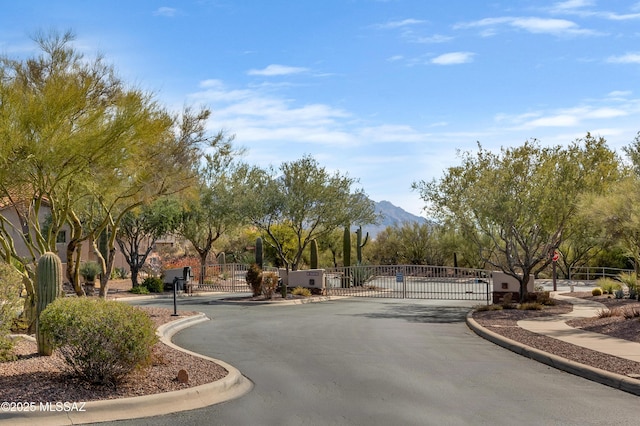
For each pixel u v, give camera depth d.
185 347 15.12
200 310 26.33
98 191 16.98
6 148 13.62
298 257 41.81
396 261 60.34
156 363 11.51
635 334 15.90
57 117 14.31
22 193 17.28
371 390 10.14
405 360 13.11
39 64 16.53
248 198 40.84
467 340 16.56
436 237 58.66
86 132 14.62
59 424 8.04
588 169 26.56
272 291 31.81
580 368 11.52
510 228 26.30
